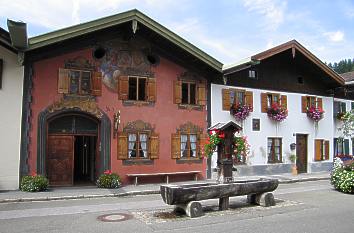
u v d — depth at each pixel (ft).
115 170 49.37
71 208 34.32
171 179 53.36
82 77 48.32
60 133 47.60
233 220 29.25
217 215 31.12
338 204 36.81
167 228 26.61
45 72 46.01
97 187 47.37
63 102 46.73
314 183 55.62
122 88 50.37
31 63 45.32
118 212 32.42
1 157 43.32
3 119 43.65
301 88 68.44
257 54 56.80
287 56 66.23
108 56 49.85
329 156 71.56
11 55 44.45
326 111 72.02
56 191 43.45
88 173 59.11
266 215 31.22
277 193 44.65
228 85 59.26
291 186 51.88
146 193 44.47
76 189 45.55
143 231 25.76
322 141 70.59
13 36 39.06
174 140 53.72
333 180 47.60
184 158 54.60
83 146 62.08
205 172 56.18
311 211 33.06
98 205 36.06
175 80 54.44
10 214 31.45
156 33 50.34
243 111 59.16
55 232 25.45
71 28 44.45
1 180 43.29
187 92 55.77
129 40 51.34
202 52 53.62
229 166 35.91
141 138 51.65
